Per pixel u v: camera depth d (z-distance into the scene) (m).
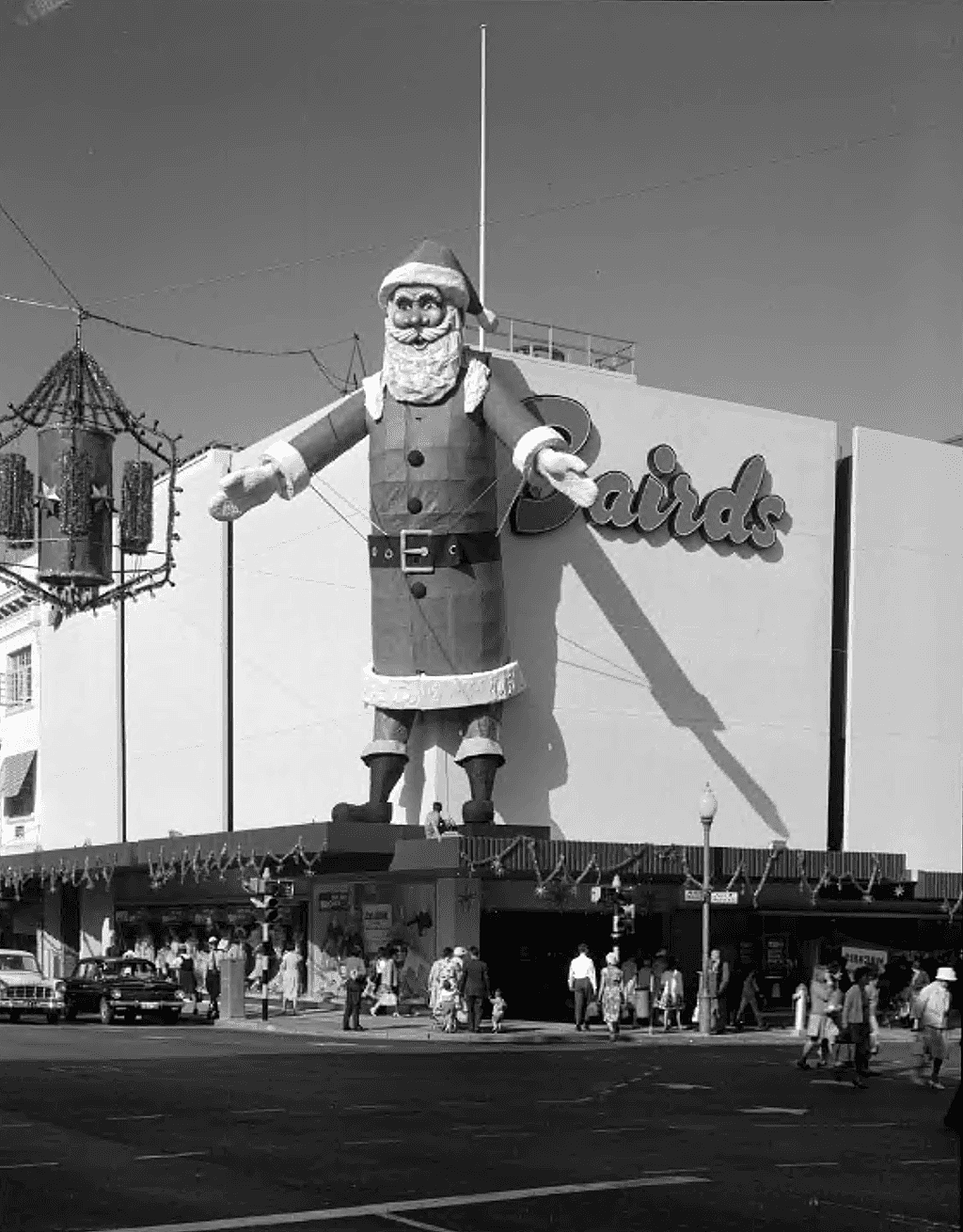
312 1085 21.28
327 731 42.59
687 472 42.78
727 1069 25.77
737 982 41.50
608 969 33.91
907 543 46.53
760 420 44.19
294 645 44.47
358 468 41.59
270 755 45.44
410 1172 13.70
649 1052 29.91
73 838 57.81
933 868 45.97
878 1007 40.97
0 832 64.50
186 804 49.59
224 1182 13.02
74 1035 31.92
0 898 60.00
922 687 46.44
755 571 43.84
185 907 51.09
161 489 51.53
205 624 48.88
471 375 37.78
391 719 38.50
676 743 42.06
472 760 37.88
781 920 43.34
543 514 40.41
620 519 41.56
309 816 43.22
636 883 39.12
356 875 39.19
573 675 40.81
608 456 41.59
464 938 38.16
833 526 45.47
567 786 40.41
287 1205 12.03
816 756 44.28
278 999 43.81
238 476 37.47
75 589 22.00
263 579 46.34
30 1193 12.45
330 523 42.97
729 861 39.41
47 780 60.34
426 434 37.81
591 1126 17.28
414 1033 33.66
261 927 41.12
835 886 41.66
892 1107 20.30
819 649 44.66
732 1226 11.45
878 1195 12.94
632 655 41.66
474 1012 33.94
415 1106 18.86
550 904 38.78
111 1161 14.07
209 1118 17.25
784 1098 21.16
